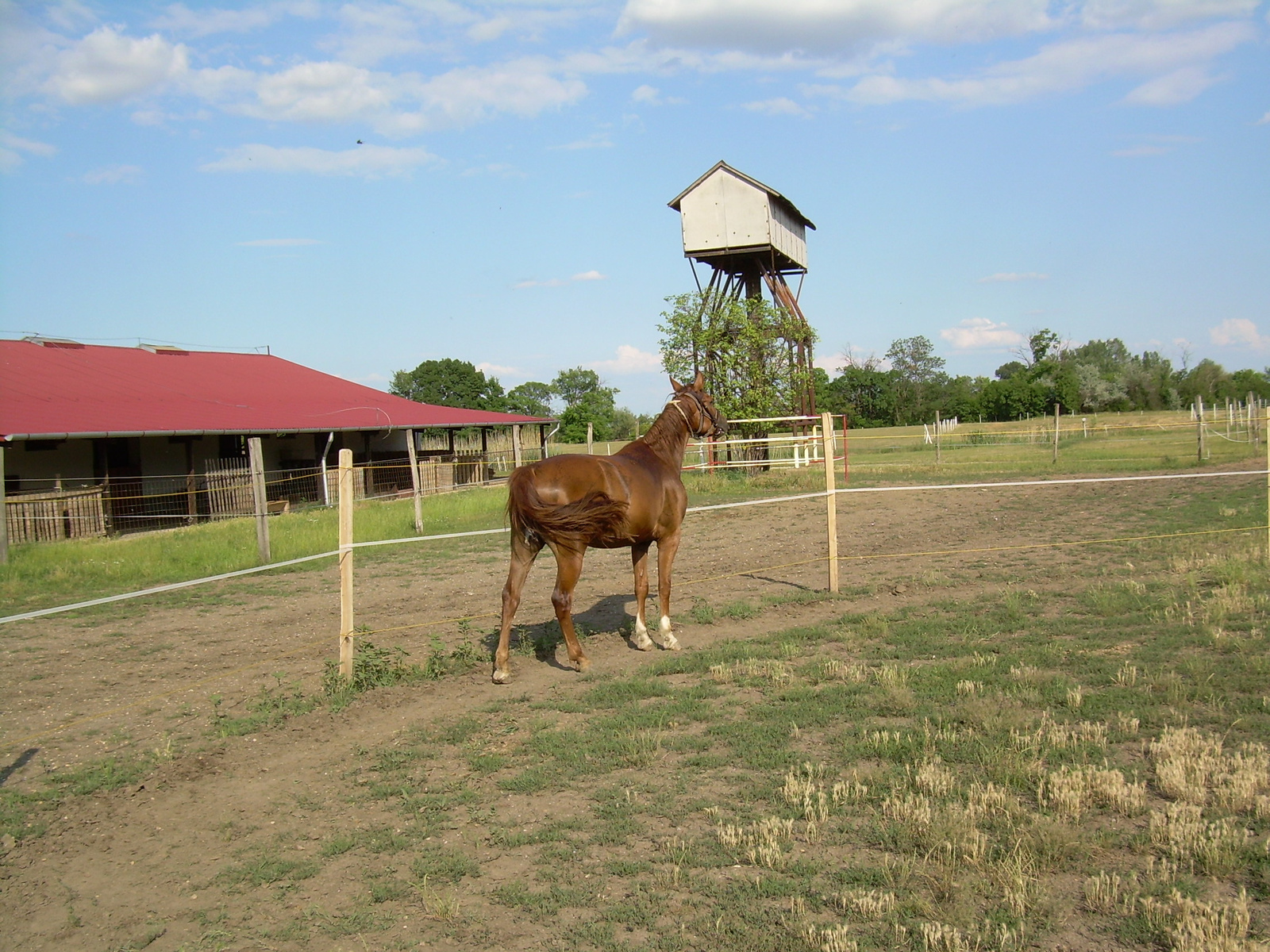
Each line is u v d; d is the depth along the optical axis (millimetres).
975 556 12469
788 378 27891
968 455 35719
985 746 5398
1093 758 5191
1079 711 5945
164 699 7848
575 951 3768
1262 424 39156
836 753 5586
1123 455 30734
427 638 9562
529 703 7078
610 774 5562
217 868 4734
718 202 28656
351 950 3904
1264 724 5512
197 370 34969
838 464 32188
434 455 36000
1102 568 10875
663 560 8484
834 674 7109
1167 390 84250
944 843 4285
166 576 14664
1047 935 3619
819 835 4551
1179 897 3715
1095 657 7121
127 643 10227
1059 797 4621
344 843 4855
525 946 3828
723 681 7227
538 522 7410
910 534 15086
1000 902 3863
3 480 16094
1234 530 12758
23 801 5645
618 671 7812
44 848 5023
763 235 28328
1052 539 13555
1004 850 4246
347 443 35125
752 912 3916
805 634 8516
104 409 24672
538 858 4590
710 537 16203
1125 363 109125
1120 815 4574
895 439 55500
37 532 19094
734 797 5090
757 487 24516
